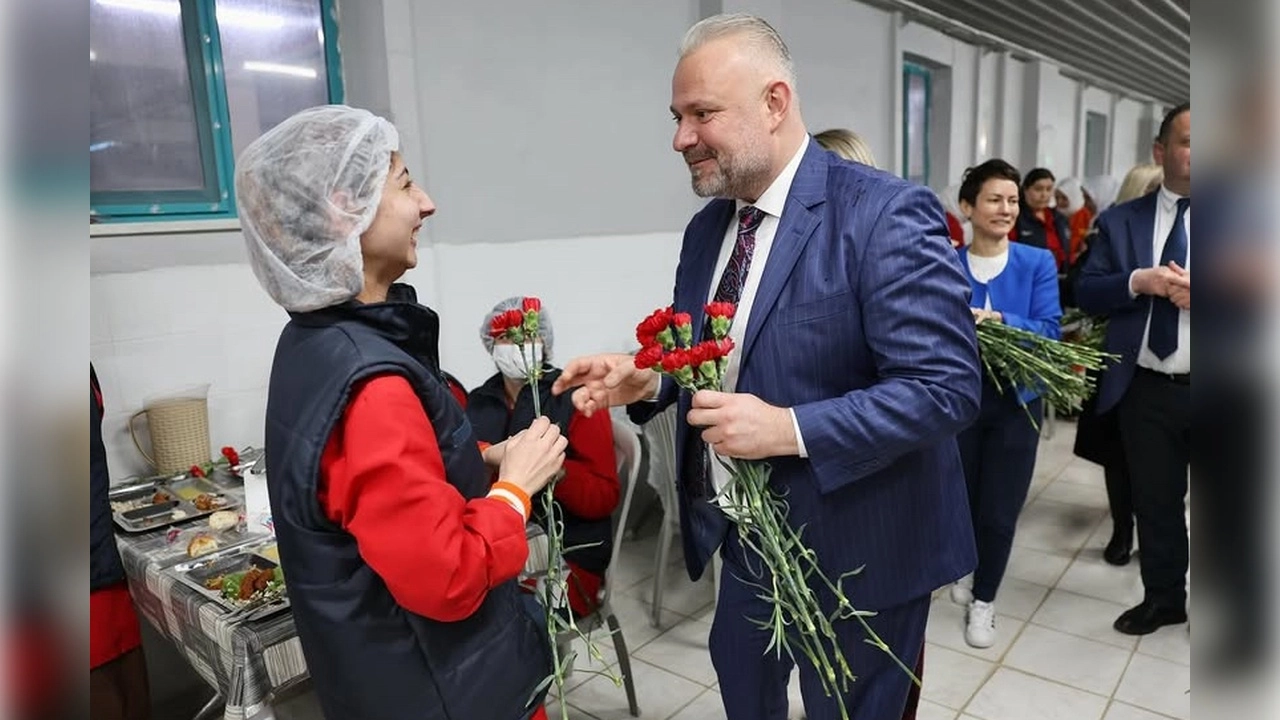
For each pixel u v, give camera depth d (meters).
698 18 3.64
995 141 6.61
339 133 0.93
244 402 2.31
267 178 0.90
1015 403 2.20
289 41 2.45
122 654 1.67
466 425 1.06
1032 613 2.54
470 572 0.91
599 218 3.26
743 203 1.26
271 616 1.30
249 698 1.23
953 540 1.30
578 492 1.97
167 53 2.20
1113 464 2.74
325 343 0.93
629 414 1.53
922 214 1.11
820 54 4.37
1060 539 3.11
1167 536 2.29
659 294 3.61
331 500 0.90
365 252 0.99
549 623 1.18
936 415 1.06
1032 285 2.28
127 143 2.14
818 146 1.25
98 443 1.61
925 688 2.15
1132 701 2.05
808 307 1.14
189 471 2.09
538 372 1.57
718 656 1.48
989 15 5.29
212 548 1.63
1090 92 8.70
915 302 1.07
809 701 1.35
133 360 2.10
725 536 1.38
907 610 1.28
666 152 3.56
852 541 1.21
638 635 2.54
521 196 2.93
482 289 2.83
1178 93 10.37
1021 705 2.06
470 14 2.69
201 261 2.20
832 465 1.08
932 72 5.85
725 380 1.25
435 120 2.62
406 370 0.94
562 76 3.03
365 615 0.94
